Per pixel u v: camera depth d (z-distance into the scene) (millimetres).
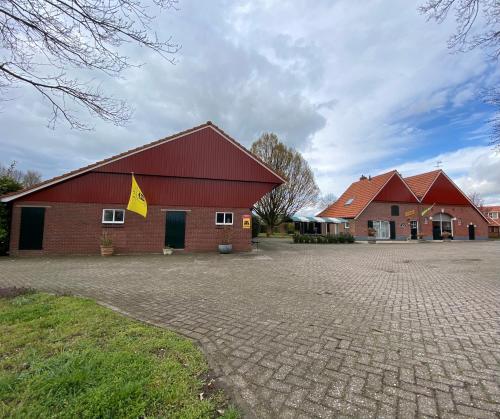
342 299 6113
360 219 30266
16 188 16297
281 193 35781
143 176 16031
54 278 8398
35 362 3031
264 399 2600
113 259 13305
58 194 14977
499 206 58750
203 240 16641
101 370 2863
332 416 2387
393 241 29797
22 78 5137
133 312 5051
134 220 15781
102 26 4656
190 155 16750
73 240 15016
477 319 4859
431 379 2975
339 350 3609
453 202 33594
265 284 7617
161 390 2600
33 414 2299
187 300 5922
